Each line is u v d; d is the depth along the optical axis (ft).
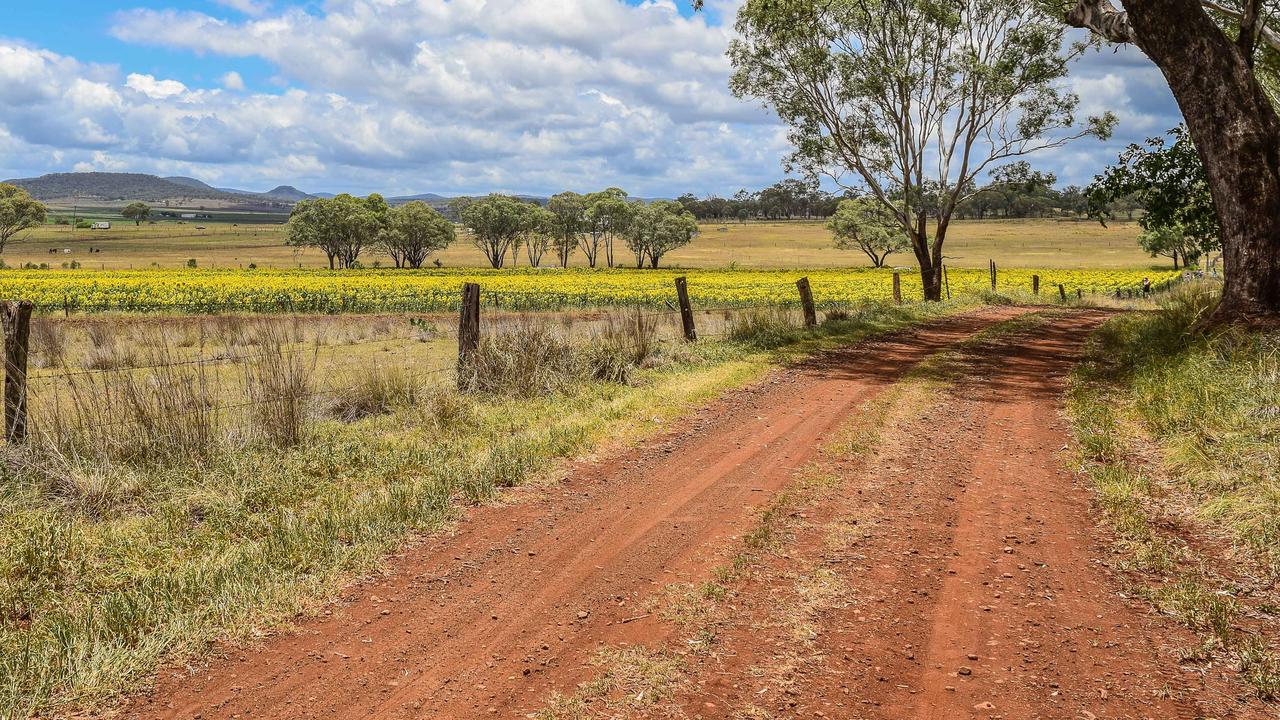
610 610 14.08
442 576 15.72
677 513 19.07
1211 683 11.36
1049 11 78.33
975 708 10.86
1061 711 10.77
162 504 19.40
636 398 31.78
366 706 11.21
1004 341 52.03
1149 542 16.43
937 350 47.09
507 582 15.39
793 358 42.93
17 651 12.39
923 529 17.80
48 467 20.62
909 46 87.66
